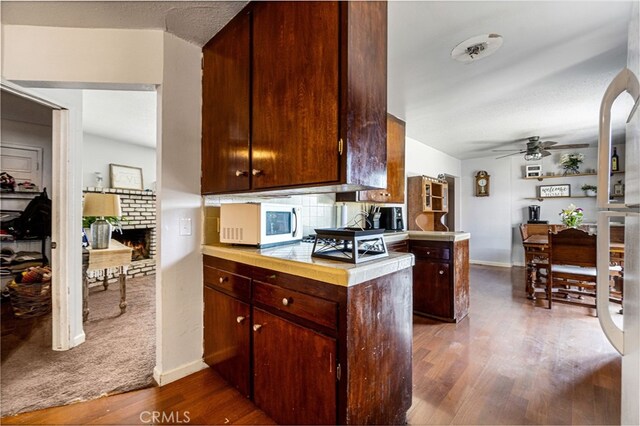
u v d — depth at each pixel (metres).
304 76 1.31
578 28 1.80
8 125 3.64
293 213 2.05
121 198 4.65
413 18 1.72
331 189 1.53
